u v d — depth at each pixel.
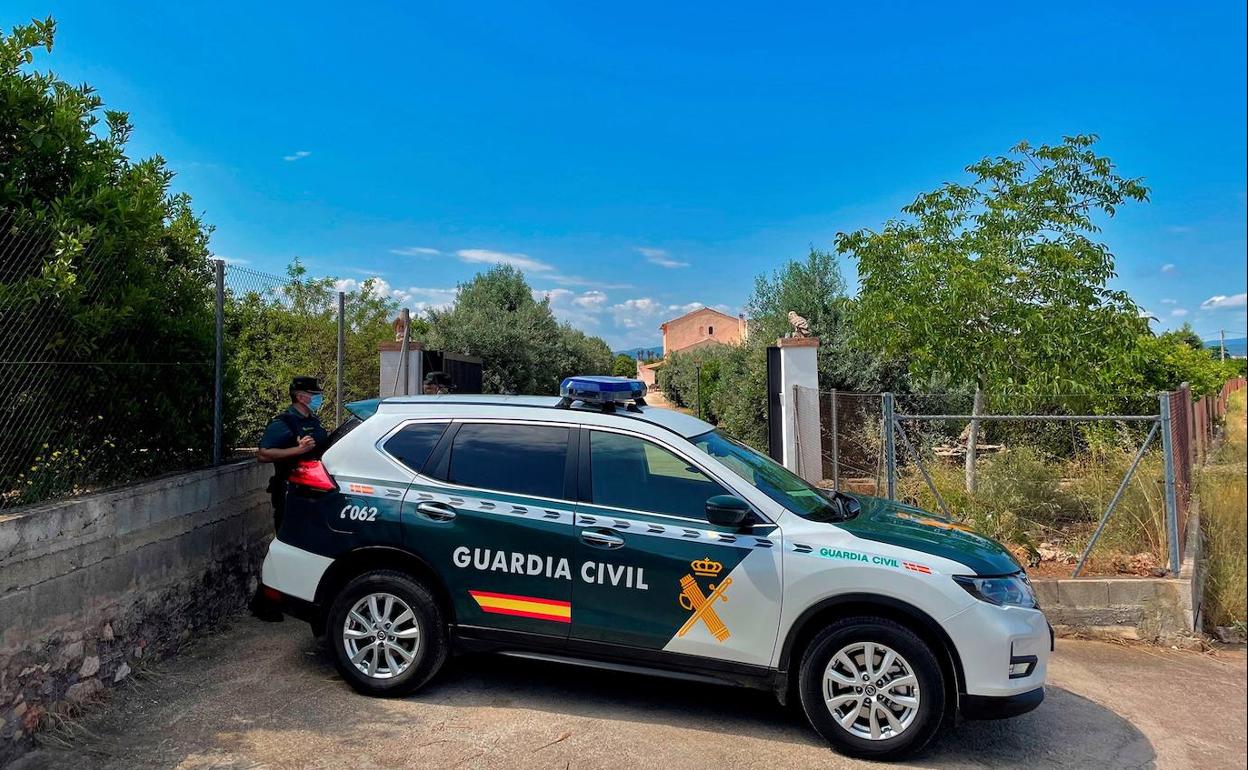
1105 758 4.04
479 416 4.71
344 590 4.50
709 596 4.09
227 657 5.03
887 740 3.86
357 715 4.23
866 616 3.97
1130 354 8.37
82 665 4.16
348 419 4.97
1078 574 6.38
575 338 28.14
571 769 3.72
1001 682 3.81
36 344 4.26
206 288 6.10
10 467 4.09
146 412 5.12
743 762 3.85
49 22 4.89
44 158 4.61
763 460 5.04
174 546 5.02
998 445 10.28
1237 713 4.60
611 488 4.38
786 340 11.72
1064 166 8.64
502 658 5.14
